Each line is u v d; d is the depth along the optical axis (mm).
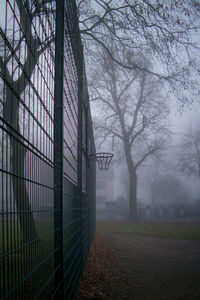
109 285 5891
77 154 5742
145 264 8133
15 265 1620
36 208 2127
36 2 2279
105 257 9180
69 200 4078
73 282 4328
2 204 1459
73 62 5078
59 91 3266
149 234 17219
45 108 2484
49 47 2760
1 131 1478
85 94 8320
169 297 5086
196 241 13727
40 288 2111
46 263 2375
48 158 2592
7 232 1527
